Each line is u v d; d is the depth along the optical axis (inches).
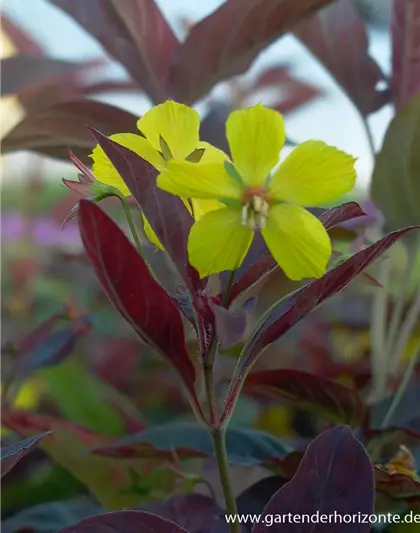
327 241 4.1
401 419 6.9
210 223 4.1
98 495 7.3
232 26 7.1
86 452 6.5
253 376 6.4
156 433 6.7
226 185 4.1
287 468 6.1
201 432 6.7
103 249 4.2
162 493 7.3
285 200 4.2
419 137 6.4
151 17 7.6
